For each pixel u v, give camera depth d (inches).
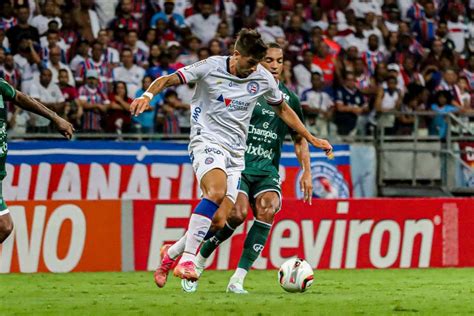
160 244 1337.4
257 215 935.7
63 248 1295.5
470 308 764.0
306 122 1800.0
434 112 1867.6
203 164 801.6
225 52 1878.7
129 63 1745.8
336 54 1903.3
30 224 1282.0
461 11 2146.9
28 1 1739.7
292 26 1939.0
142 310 711.1
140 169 1648.6
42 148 1599.4
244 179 936.9
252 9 1956.2
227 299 824.9
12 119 1624.0
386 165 1829.5
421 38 2082.9
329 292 949.8
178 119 1723.7
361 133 1835.6
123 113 1692.9
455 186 1867.6
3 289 996.6
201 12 1905.8
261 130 947.3
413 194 1829.5
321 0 2012.8
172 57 1798.7
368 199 1417.3
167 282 1097.4
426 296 906.1
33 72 1676.9
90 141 1627.7
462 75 2082.9
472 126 1926.7
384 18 2058.3
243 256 933.2
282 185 1718.8
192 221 791.7
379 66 1927.9
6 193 1582.2
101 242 1311.5
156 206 1337.4
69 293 928.3
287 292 938.7
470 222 1480.1
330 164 1768.0
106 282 1107.3
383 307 760.3
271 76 829.8
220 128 816.9
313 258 1386.6
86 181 1621.6
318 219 1390.3
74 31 1760.6
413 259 1441.9
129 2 1822.1
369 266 1413.6
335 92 1850.4
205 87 812.6
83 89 1695.4
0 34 1686.8
